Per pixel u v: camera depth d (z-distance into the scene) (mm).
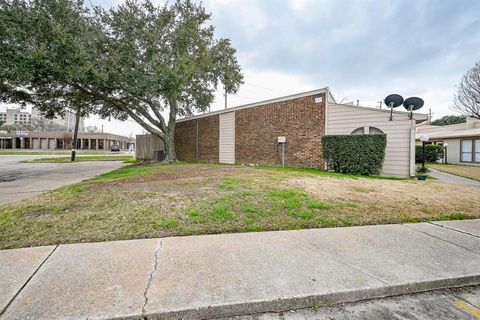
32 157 23703
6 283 1955
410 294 2066
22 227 3273
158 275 2111
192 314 1701
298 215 3932
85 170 11672
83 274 2111
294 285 1992
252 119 13156
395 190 5953
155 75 10859
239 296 1833
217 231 3262
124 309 1666
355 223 3686
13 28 8250
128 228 3291
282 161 11930
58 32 8602
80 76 9195
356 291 1956
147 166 12266
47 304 1699
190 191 5316
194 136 16625
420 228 3514
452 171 12461
